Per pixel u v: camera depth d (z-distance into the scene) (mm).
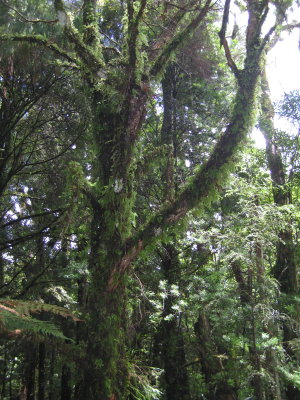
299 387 6898
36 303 3826
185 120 12148
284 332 8680
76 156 9461
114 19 11039
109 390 4492
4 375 13828
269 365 6758
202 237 7914
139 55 5621
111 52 9891
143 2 5484
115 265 5016
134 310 9664
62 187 9297
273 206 7758
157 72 6121
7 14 6828
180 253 11297
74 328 9328
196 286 8453
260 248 7188
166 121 11883
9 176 8500
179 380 9969
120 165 5246
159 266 11305
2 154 8570
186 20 8070
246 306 6910
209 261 10500
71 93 8711
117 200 5156
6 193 10102
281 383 7445
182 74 12383
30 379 14945
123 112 5453
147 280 10562
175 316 9703
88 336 4738
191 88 12383
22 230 10516
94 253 5199
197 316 9219
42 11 7141
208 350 9578
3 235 10336
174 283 10445
